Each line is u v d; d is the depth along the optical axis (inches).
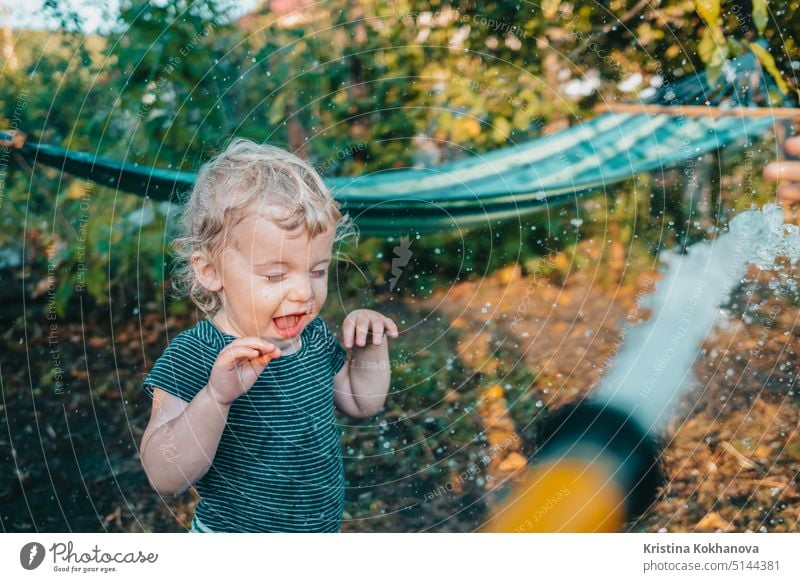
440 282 99.3
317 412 51.0
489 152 96.5
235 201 46.8
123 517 70.6
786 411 78.8
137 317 93.2
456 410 84.5
